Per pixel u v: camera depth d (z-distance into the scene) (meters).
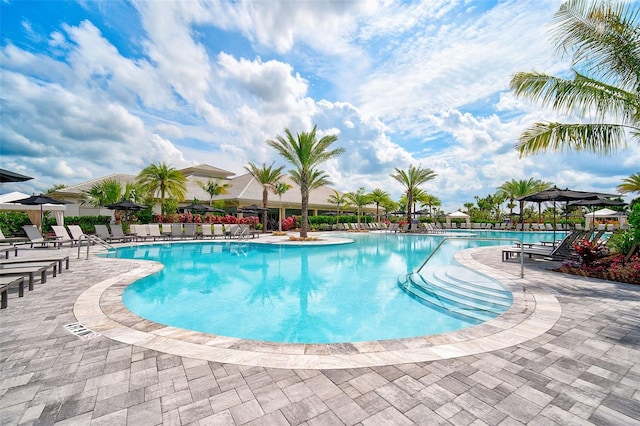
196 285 8.00
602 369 2.95
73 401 2.38
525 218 46.59
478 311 5.75
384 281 8.52
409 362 3.09
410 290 7.46
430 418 2.20
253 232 23.88
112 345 3.46
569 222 34.72
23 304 5.06
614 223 31.09
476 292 6.71
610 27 7.55
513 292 6.05
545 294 5.87
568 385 2.66
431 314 5.74
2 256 10.79
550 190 13.88
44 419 2.16
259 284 8.14
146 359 3.13
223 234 21.39
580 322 4.29
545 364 3.05
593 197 12.40
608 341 3.63
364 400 2.43
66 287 6.33
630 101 7.89
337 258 12.94
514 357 3.21
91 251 13.36
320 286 7.91
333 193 44.47
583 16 7.77
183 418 2.19
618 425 2.13
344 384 2.67
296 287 7.82
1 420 2.13
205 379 2.74
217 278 8.85
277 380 2.73
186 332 3.89
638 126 8.05
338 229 33.81
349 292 7.32
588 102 8.19
